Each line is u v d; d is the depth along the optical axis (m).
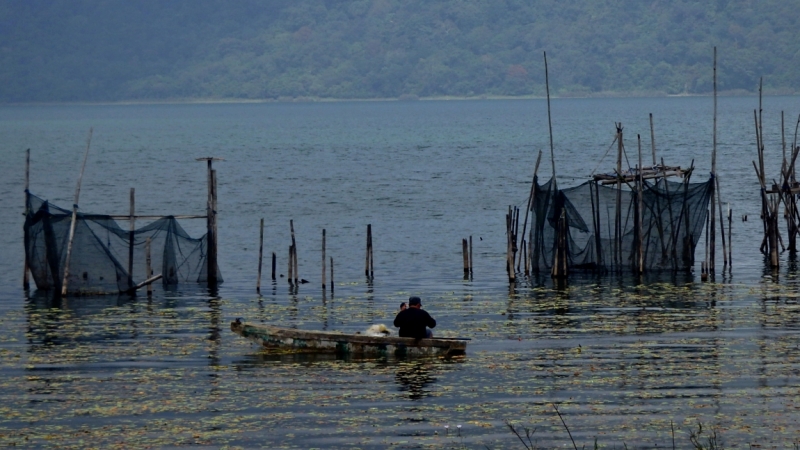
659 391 90.31
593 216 148.38
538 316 122.88
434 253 177.12
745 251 169.50
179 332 116.38
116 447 78.06
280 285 148.00
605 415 84.25
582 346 107.06
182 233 148.12
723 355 102.06
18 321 122.88
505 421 83.31
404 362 102.06
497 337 112.19
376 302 134.25
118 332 116.62
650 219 147.62
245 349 107.94
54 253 140.25
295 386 93.56
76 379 96.06
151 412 86.06
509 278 146.88
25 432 81.31
